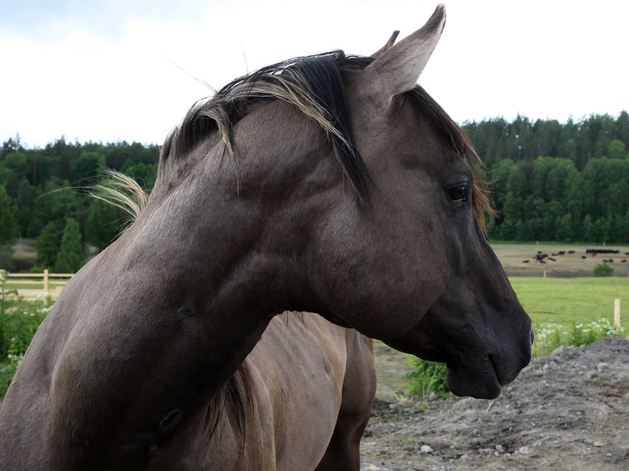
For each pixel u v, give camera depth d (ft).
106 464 3.77
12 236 156.25
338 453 9.15
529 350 4.55
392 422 18.29
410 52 3.80
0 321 19.60
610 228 260.62
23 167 227.40
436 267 4.01
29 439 3.85
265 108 3.99
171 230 3.75
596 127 353.51
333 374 7.30
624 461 13.34
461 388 4.41
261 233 3.81
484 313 4.34
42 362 4.18
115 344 3.57
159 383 3.65
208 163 3.89
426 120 4.10
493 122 376.48
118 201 5.22
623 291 81.00
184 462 4.03
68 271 116.47
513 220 274.77
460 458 14.38
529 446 14.65
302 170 3.77
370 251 3.73
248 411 4.75
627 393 18.17
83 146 263.29
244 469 4.60
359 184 3.67
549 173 279.28
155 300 3.60
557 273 162.30
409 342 4.32
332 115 3.76
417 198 3.93
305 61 4.03
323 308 4.06
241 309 3.85
